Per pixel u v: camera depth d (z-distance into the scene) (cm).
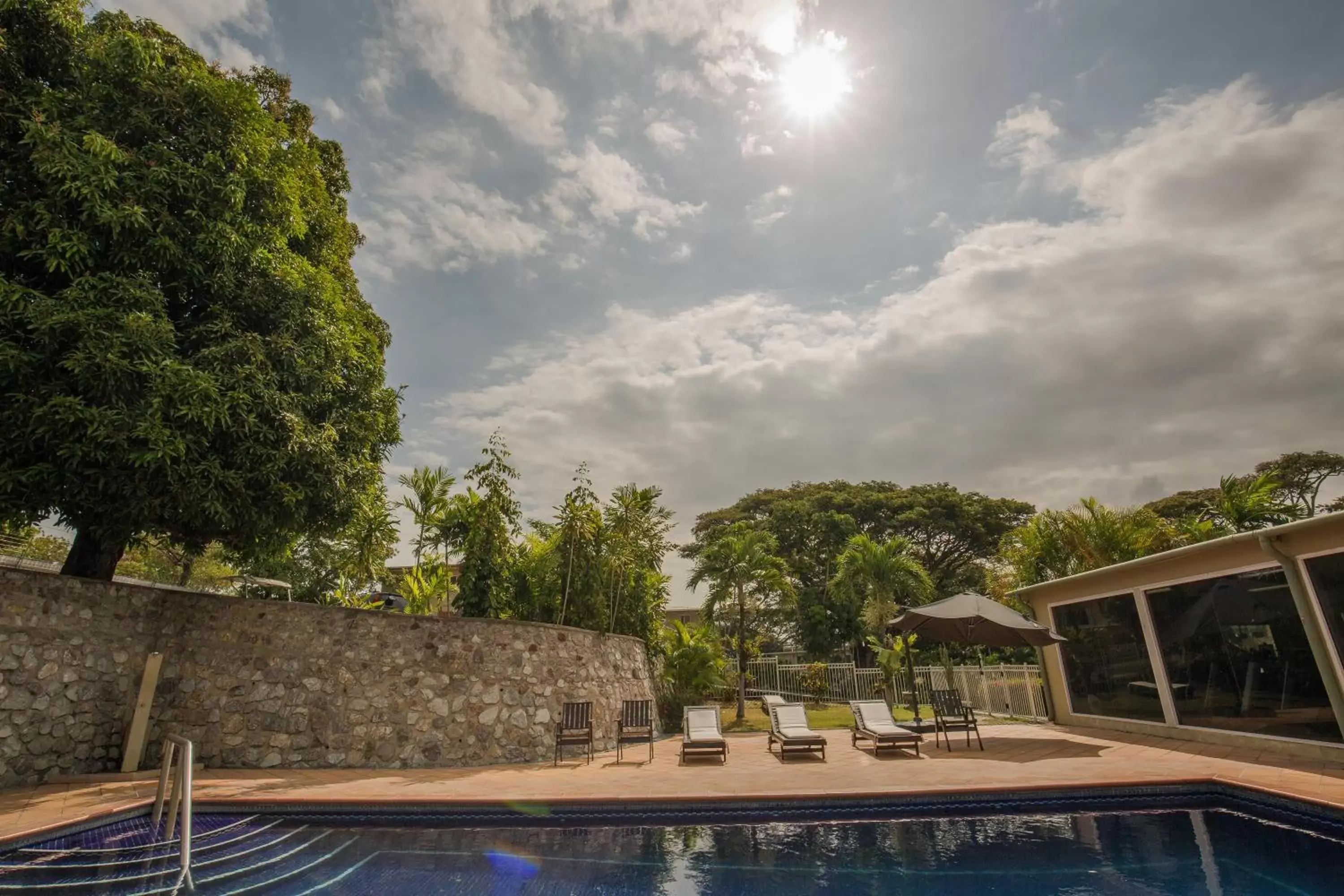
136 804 680
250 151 998
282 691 1018
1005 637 1213
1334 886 477
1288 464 3450
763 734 1527
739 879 532
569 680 1249
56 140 782
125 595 940
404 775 926
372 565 1484
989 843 620
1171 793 746
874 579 2284
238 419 863
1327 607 817
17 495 752
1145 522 1659
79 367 723
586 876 542
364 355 1266
